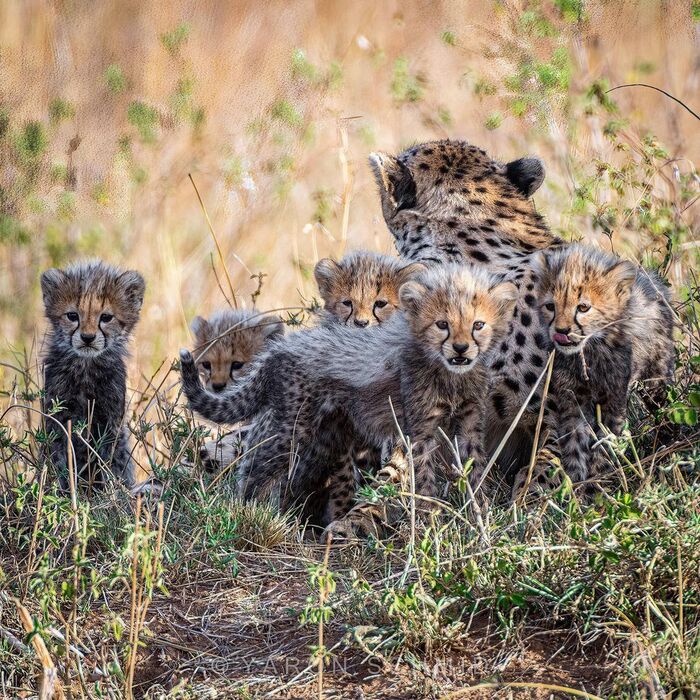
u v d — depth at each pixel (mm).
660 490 7969
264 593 8344
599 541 7379
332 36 20141
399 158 12523
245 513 9266
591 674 6965
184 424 9945
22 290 15445
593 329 9602
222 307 15672
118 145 17656
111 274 11172
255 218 16766
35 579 7277
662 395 10484
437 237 11625
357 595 7672
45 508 8211
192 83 18703
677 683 6535
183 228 16938
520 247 11500
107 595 8188
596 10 16828
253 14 20188
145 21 20000
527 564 7641
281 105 17719
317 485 10734
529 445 10516
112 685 7188
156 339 14719
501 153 16625
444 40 17047
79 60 19109
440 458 9945
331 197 15961
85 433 10758
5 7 19266
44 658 6766
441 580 7461
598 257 9867
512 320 10336
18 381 13539
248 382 11203
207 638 7793
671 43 17500
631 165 12531
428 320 9617
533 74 15039
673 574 7301
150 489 9523
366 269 11898
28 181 16656
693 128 16594
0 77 18312
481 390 9797
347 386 10461
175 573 8422
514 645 7238
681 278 12336
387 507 9672
